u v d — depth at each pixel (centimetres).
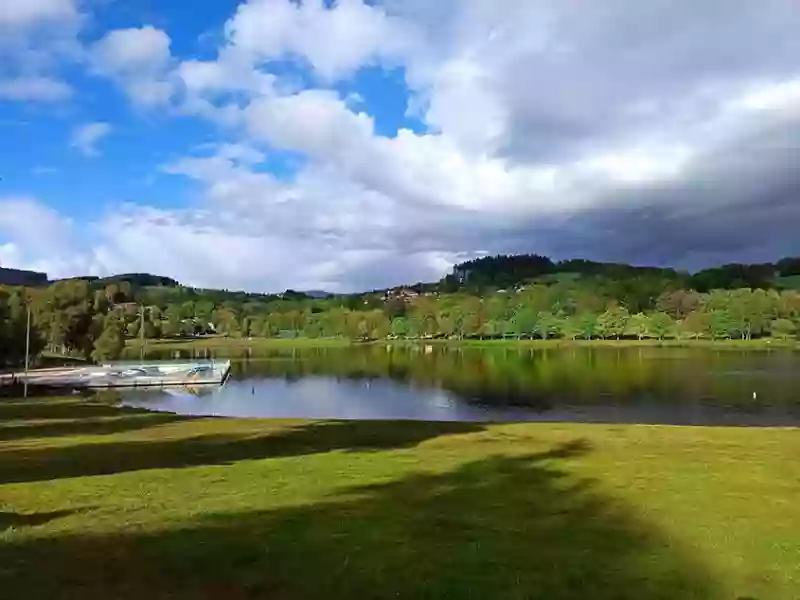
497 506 1395
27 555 1070
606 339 15738
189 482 1652
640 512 1341
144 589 925
